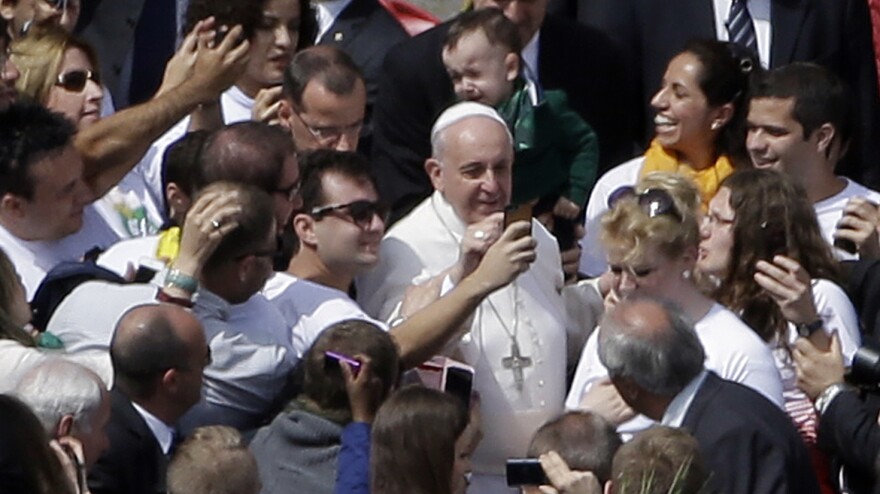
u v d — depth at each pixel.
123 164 36.34
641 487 29.39
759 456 31.38
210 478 30.19
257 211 33.25
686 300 34.44
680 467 29.50
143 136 36.19
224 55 36.50
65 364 30.08
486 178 36.00
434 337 34.06
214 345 33.25
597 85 42.38
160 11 43.50
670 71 40.34
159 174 38.56
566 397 36.53
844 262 37.28
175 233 35.56
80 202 35.53
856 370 33.88
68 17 39.75
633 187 37.16
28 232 35.25
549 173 39.00
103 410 29.95
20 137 35.06
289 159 34.78
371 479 30.75
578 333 37.12
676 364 31.64
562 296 37.06
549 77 42.12
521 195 38.91
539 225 36.88
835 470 34.31
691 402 31.75
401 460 30.44
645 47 43.75
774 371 34.25
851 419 33.66
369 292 36.47
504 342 35.91
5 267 32.12
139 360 31.53
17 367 31.16
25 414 25.02
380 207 35.75
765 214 35.78
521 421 35.84
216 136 34.81
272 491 32.31
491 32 38.66
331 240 35.47
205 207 33.12
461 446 30.83
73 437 29.48
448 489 30.52
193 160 35.38
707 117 40.16
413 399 30.69
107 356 32.41
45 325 33.81
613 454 30.81
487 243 34.78
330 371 32.44
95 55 38.56
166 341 31.61
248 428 33.50
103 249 36.38
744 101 40.25
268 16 39.97
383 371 32.50
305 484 32.31
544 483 30.83
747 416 31.53
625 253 34.28
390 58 40.94
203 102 36.53
